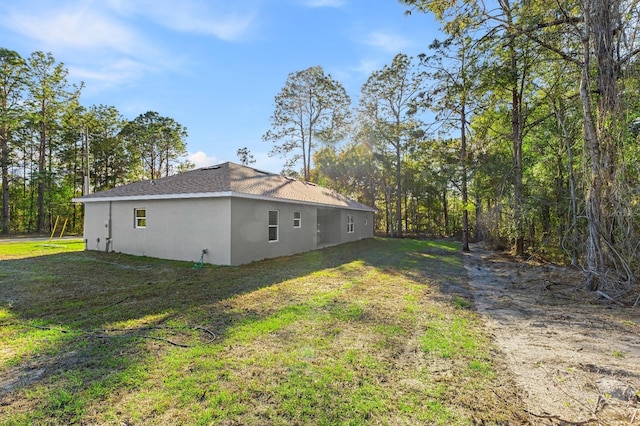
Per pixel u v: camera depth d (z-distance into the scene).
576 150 10.23
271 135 29.69
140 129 32.53
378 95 25.14
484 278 8.60
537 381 3.03
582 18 7.26
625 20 6.39
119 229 11.74
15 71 22.38
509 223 12.12
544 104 12.02
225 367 3.22
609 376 3.11
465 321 4.84
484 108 13.53
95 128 29.22
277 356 3.48
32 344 3.76
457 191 19.22
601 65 6.55
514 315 5.22
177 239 10.38
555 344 3.96
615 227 6.61
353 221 19.88
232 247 9.52
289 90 28.73
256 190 10.73
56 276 7.77
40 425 2.34
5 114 21.97
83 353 3.52
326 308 5.34
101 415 2.46
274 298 5.95
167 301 5.68
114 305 5.42
